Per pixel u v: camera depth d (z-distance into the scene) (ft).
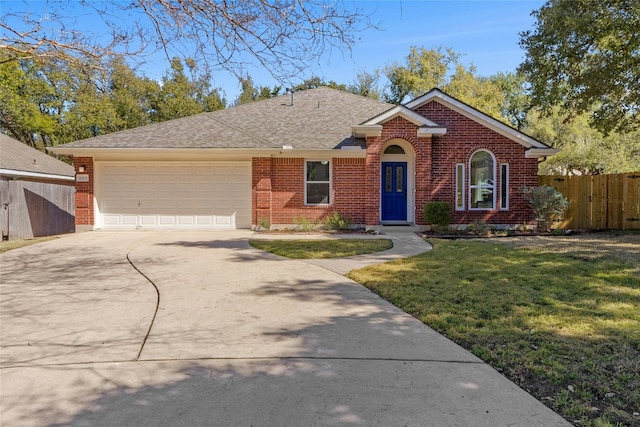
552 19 37.04
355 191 49.14
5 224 43.93
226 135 49.78
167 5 15.79
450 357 13.03
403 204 50.49
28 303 19.58
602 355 12.91
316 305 18.94
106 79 20.16
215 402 10.39
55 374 12.07
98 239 41.27
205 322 16.66
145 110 96.68
